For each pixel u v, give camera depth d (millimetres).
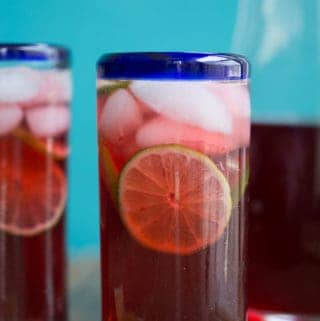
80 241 562
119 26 557
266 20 559
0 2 555
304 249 554
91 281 555
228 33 560
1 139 487
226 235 437
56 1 556
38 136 495
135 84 424
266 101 562
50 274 515
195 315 431
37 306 506
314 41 559
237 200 441
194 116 421
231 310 442
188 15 557
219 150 427
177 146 422
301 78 561
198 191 426
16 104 484
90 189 566
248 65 445
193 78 420
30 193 497
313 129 556
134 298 434
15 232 497
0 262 496
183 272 429
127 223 433
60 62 502
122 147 430
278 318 551
